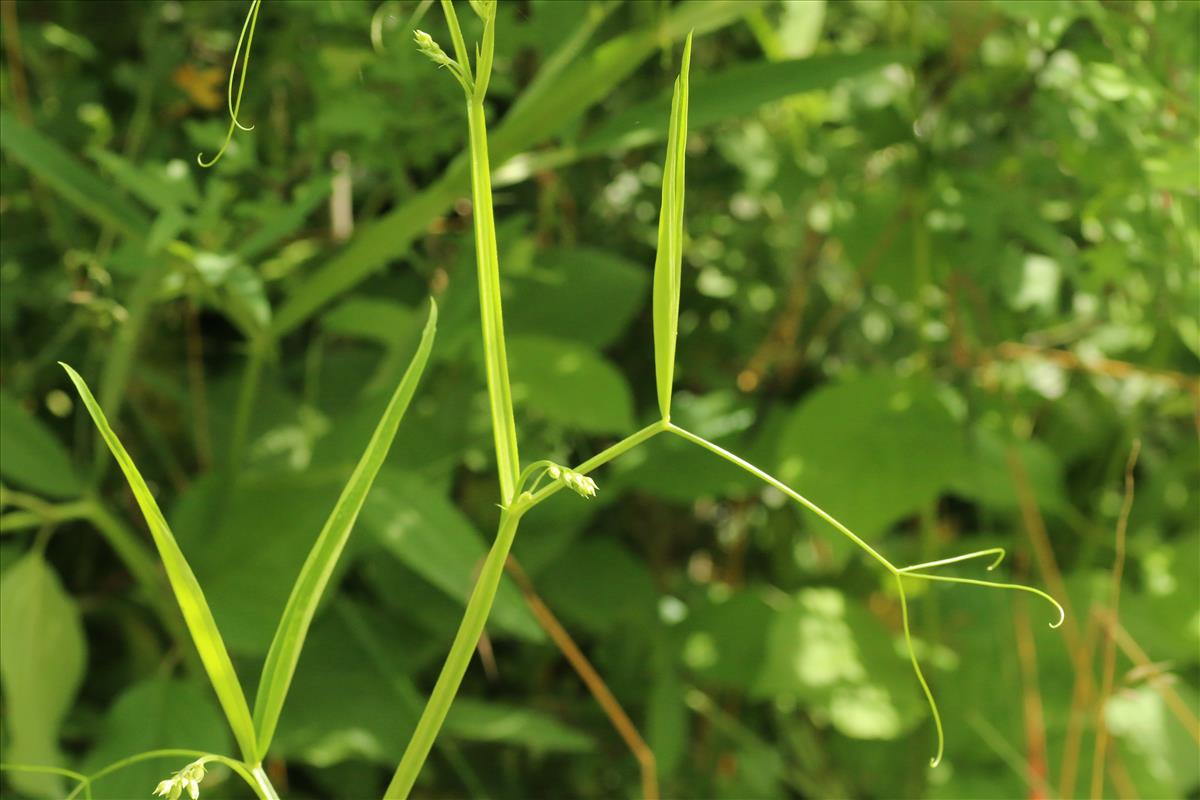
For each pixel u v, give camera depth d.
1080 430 1.20
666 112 0.82
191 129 0.81
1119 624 1.00
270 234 0.79
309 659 0.91
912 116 0.96
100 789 0.78
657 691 1.00
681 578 1.18
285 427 1.02
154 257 0.79
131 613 0.96
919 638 1.03
